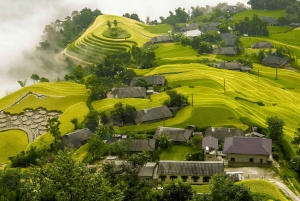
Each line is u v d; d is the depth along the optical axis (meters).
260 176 107.62
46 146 140.12
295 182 101.69
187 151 128.62
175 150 129.62
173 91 163.00
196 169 106.00
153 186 86.38
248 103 170.00
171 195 77.12
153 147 127.25
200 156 120.31
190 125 144.75
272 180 104.44
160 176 105.94
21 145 151.12
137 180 81.06
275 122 127.19
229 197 70.69
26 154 129.50
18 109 183.25
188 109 158.62
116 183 77.00
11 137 157.50
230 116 150.00
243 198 70.56
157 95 183.50
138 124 151.00
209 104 161.50
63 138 140.50
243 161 116.94
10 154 145.00
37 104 187.25
